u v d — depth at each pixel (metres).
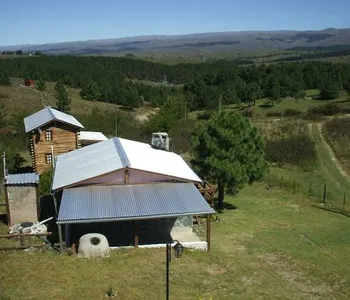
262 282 17.91
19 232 21.22
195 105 93.25
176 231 23.30
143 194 21.00
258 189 35.66
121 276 17.25
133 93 91.88
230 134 25.73
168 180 22.48
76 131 33.66
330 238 24.48
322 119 64.69
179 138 49.03
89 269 17.67
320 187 39.03
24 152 43.81
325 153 50.69
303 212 30.09
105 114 61.41
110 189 21.38
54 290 15.80
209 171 26.66
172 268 18.27
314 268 19.77
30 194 23.20
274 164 46.62
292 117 67.12
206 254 20.39
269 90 95.38
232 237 23.42
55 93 92.12
